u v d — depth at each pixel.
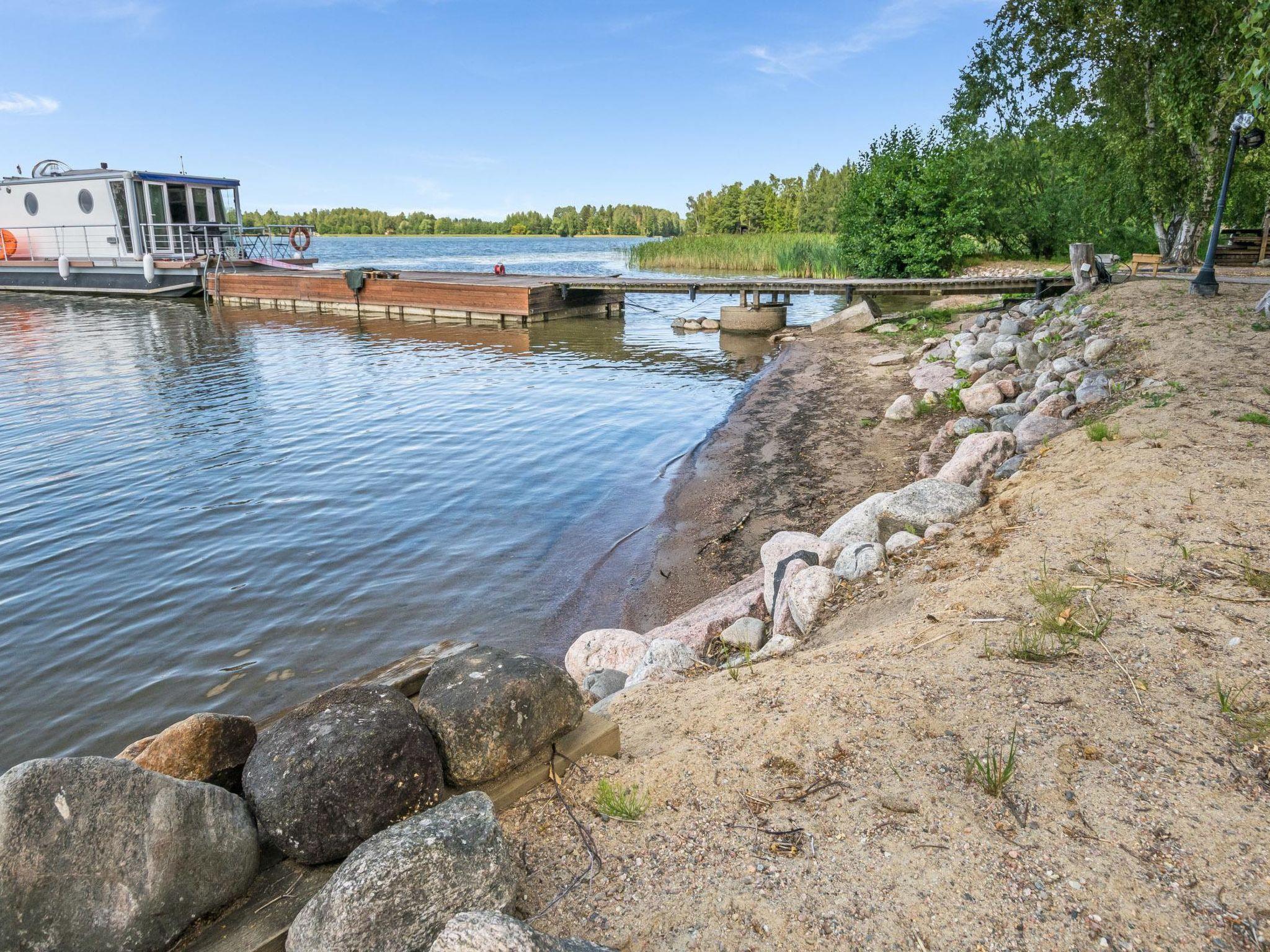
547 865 2.55
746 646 5.16
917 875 2.34
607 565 7.64
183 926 2.17
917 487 6.42
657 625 6.43
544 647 6.12
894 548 5.67
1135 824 2.45
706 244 52.41
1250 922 2.06
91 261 32.03
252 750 2.75
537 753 3.01
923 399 12.49
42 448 11.80
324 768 2.41
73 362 19.55
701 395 15.70
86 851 2.04
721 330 25.06
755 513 8.66
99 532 8.46
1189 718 2.93
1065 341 12.73
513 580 7.33
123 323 27.06
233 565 7.64
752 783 2.90
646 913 2.30
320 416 14.02
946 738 3.00
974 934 2.11
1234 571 4.00
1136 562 4.27
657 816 2.76
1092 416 8.04
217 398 15.56
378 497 9.68
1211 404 7.27
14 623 6.49
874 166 32.38
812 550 5.88
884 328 20.66
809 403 13.64
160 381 17.27
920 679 3.45
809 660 4.10
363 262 65.94
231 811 2.37
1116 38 17.80
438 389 16.56
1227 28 16.03
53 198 31.75
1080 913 2.14
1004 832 2.48
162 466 10.93
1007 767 2.68
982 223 31.50
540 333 25.03
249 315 29.12
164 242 31.69
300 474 10.65
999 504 5.91
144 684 5.61
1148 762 2.71
